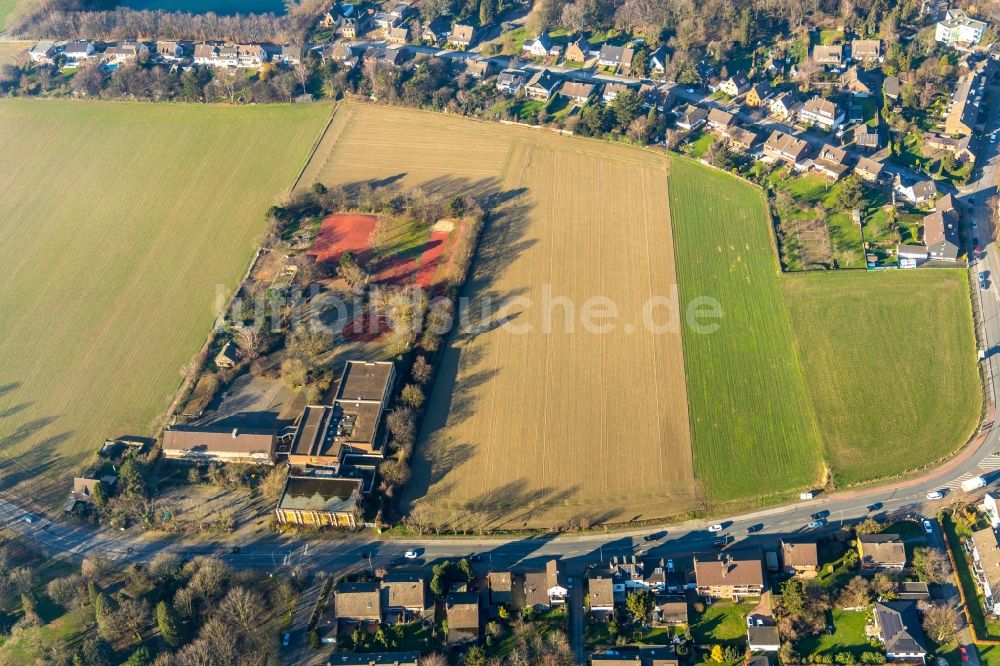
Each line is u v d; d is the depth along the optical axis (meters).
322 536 174.75
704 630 153.75
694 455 184.00
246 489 184.38
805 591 152.88
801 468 180.12
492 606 159.38
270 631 156.12
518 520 174.38
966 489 171.62
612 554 166.75
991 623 151.00
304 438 185.75
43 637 158.62
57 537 177.62
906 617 150.00
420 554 169.62
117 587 166.25
